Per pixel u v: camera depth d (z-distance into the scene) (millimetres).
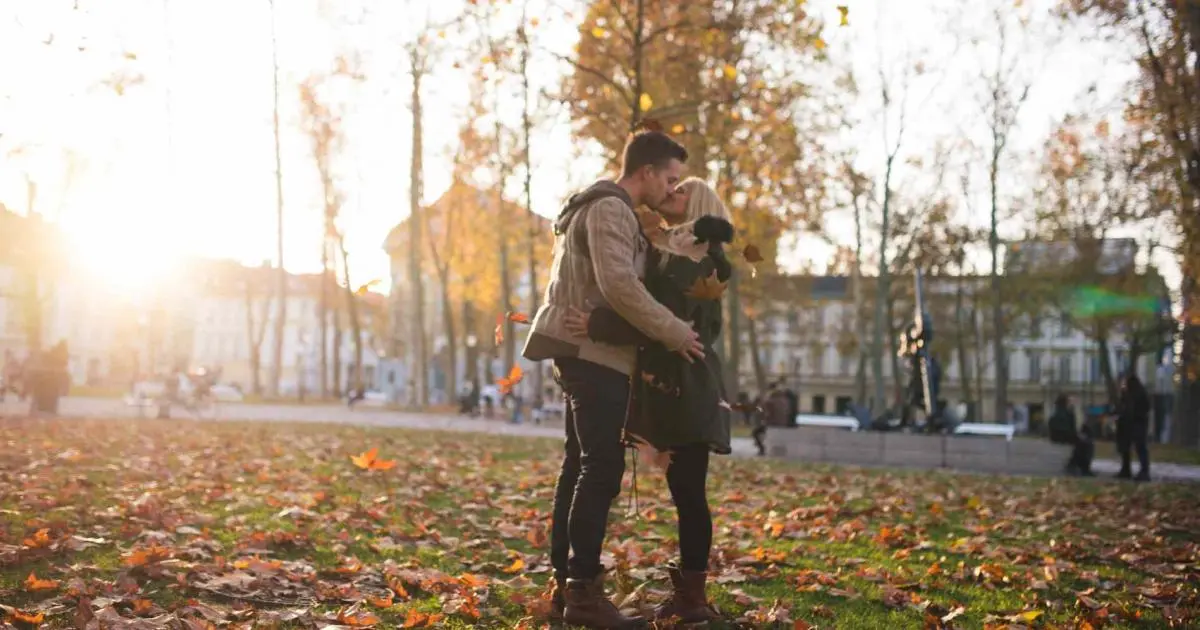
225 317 104750
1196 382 32062
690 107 15242
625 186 4398
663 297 4133
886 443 17312
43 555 4875
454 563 5430
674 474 4254
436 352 70188
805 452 17719
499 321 4910
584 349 4152
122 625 3750
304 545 5598
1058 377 84625
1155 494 11828
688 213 4484
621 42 16125
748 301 40312
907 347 18609
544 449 16219
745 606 4578
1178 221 20234
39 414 19547
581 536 4086
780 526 7090
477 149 36719
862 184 37031
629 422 4047
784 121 16812
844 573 5504
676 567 4324
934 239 43781
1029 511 9445
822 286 90125
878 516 8406
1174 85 18766
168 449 12250
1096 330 42844
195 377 21797
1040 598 5047
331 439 15930
